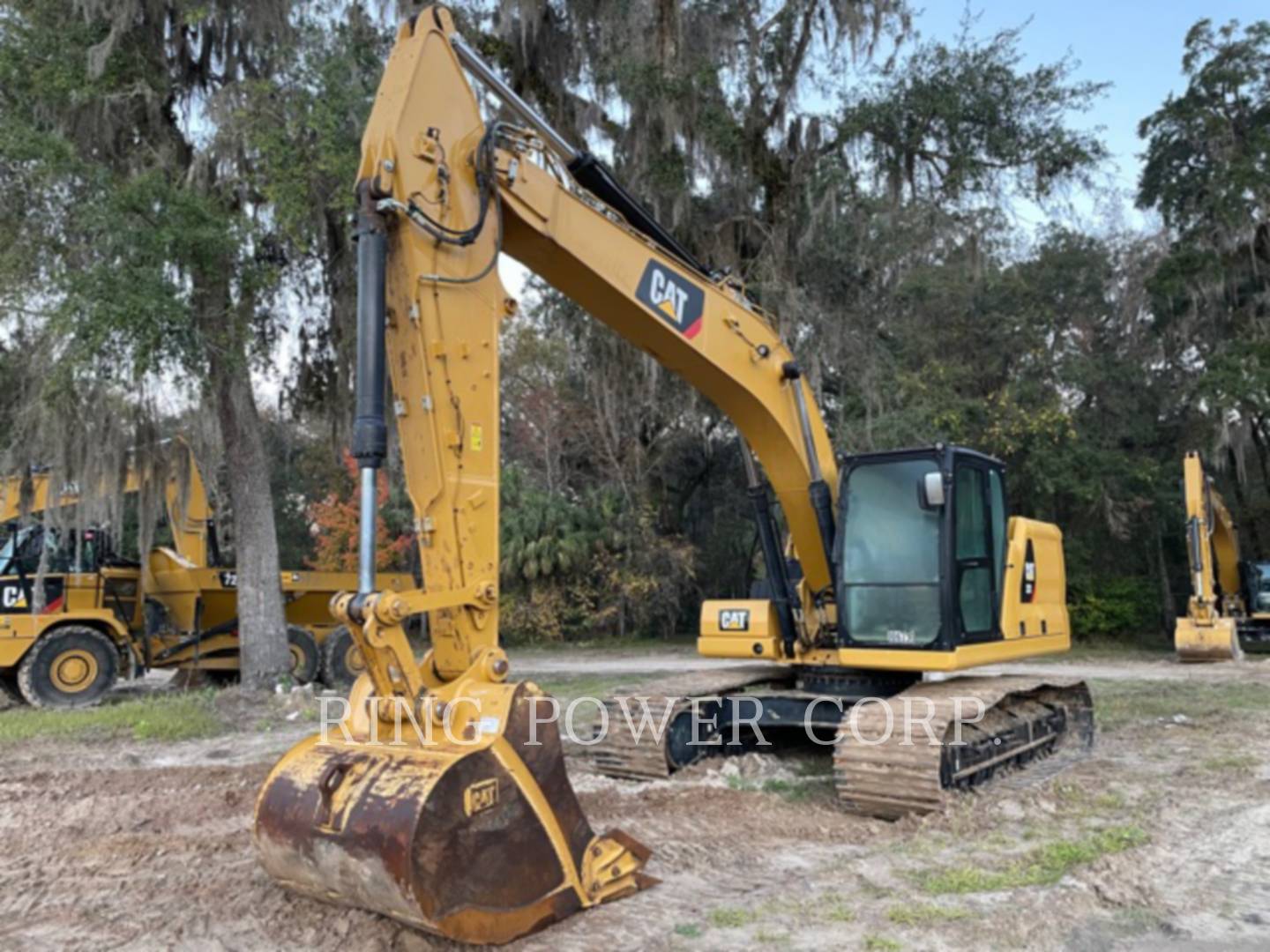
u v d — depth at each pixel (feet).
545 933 13.53
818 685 25.44
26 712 36.83
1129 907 15.01
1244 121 69.21
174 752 30.09
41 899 15.67
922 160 57.21
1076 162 53.72
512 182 17.06
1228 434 64.28
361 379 14.02
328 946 13.14
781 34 55.26
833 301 61.11
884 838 18.72
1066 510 74.64
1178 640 55.83
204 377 36.81
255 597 41.37
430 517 14.71
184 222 34.78
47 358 36.52
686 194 51.90
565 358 79.15
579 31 51.85
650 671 56.03
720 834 18.90
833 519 24.31
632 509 76.18
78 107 37.04
